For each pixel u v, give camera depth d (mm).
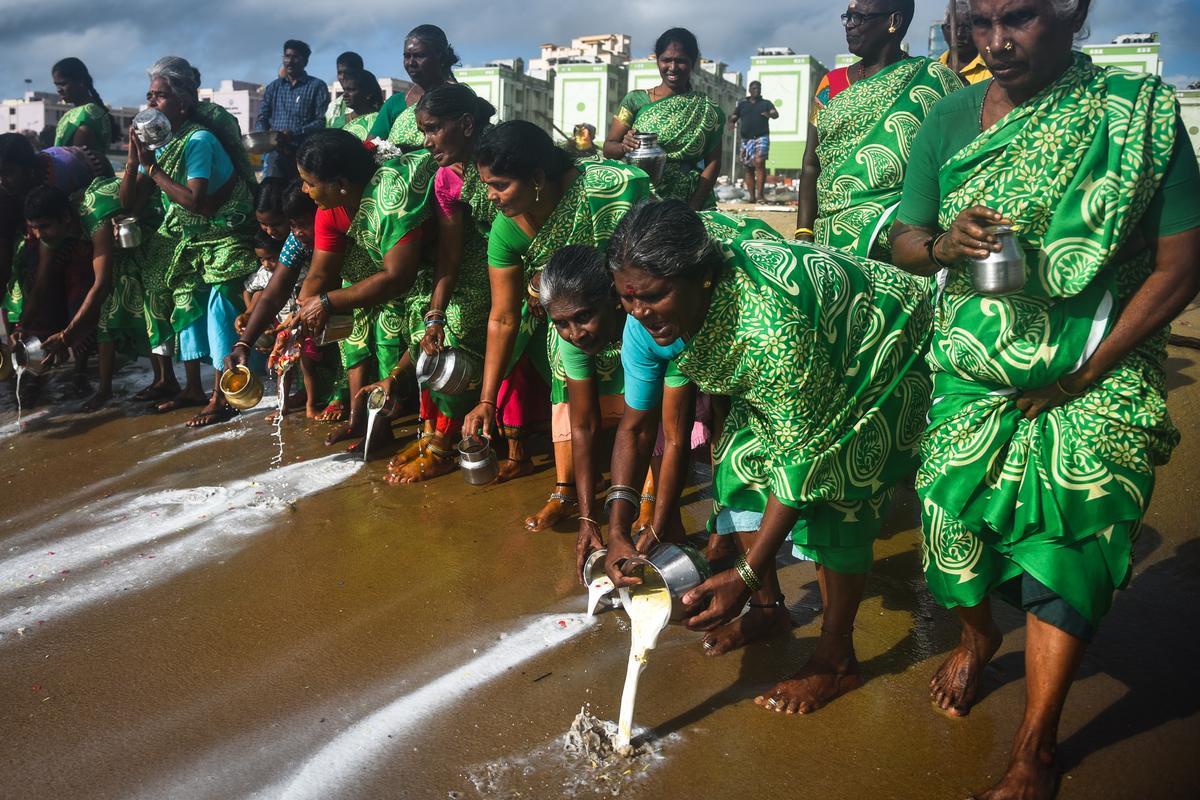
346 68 7938
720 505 3162
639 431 3152
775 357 2506
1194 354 5902
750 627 3340
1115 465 2471
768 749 2773
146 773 2695
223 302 6305
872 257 4363
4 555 4223
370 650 3336
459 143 4523
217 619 3568
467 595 3725
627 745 2734
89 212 6312
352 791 2617
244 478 5113
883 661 3217
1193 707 2900
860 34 4492
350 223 4844
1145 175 2357
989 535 2633
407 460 5137
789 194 18422
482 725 2900
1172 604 3508
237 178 6348
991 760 2703
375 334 5367
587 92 37781
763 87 34438
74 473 5336
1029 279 2482
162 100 6141
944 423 2680
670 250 2354
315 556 4105
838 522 2871
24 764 2736
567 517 4426
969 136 2633
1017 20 2357
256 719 2943
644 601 2848
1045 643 2494
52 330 6719
